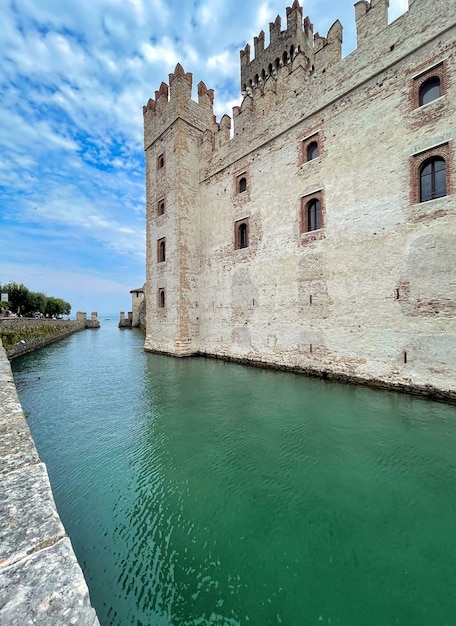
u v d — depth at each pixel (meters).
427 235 9.98
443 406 9.22
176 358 19.48
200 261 20.61
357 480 5.72
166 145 21.09
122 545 4.34
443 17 9.64
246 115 16.95
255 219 16.47
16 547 1.79
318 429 7.96
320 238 13.23
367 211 11.60
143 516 4.92
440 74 9.84
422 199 10.34
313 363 13.48
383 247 11.11
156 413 9.49
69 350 25.14
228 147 18.20
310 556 4.07
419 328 10.13
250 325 16.69
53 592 1.53
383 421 8.30
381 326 11.13
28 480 2.52
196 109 20.84
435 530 4.46
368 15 11.54
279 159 15.16
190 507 5.11
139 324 56.75
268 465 6.31
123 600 3.51
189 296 20.16
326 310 12.98
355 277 11.95
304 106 13.84
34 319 26.86
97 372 15.77
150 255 23.03
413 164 10.41
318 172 13.35
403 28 10.58
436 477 5.73
